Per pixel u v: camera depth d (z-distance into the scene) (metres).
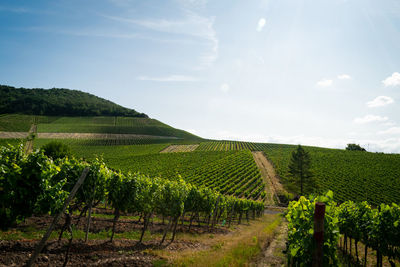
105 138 110.69
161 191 11.70
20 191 6.34
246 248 8.75
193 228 15.32
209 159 76.75
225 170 62.88
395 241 8.72
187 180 52.06
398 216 8.82
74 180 8.19
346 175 63.84
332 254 5.73
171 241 10.51
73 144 95.81
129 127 139.25
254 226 20.77
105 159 74.62
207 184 48.81
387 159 79.06
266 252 9.42
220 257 7.25
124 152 89.56
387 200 45.91
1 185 6.20
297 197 49.97
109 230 10.70
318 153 90.38
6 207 6.37
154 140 119.44
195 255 7.73
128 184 10.57
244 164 72.06
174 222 12.40
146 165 68.25
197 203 15.54
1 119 124.19
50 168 6.75
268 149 102.62
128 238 9.88
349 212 11.01
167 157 79.56
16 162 6.68
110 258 6.70
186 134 146.25
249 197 48.28
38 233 8.35
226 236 13.53
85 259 6.45
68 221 7.43
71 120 142.12
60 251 6.77
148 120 167.12
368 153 89.88
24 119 130.88
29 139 33.84
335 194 49.84
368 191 51.88
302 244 5.70
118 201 10.04
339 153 90.00
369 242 9.59
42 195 6.65
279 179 62.91
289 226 6.80
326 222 5.84
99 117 159.50
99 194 8.84
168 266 6.54
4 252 6.09
